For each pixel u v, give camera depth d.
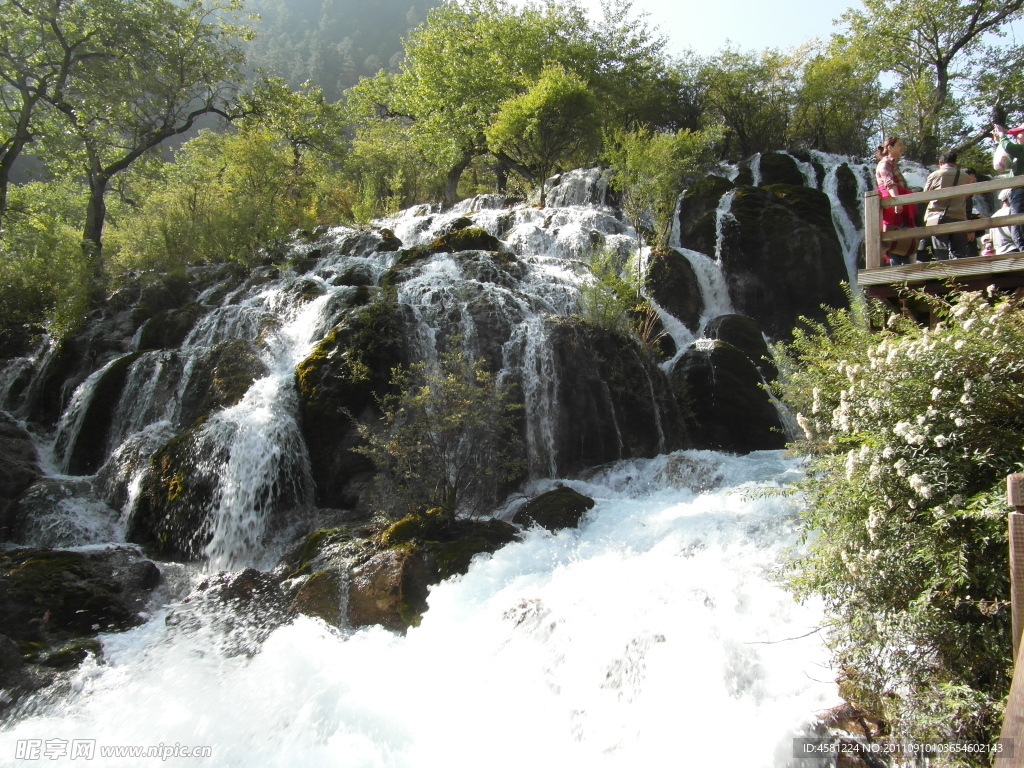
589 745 5.64
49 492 11.25
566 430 12.01
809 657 5.43
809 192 19.19
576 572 7.69
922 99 29.12
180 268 18.77
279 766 5.67
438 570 8.16
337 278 15.75
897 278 7.10
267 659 7.10
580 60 28.28
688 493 10.55
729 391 13.73
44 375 15.12
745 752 4.89
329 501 11.00
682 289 17.06
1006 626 3.91
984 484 4.18
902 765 4.19
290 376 12.05
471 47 27.62
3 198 20.69
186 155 31.44
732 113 30.45
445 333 12.55
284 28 89.50
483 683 6.50
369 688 6.50
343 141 31.14
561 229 18.22
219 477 10.57
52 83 22.62
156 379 13.23
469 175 35.25
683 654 5.82
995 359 4.31
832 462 5.27
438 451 9.59
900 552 4.33
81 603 8.24
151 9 22.39
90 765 5.80
